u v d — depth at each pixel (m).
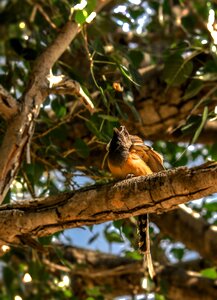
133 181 7.00
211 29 9.95
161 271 12.48
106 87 9.62
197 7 12.85
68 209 7.30
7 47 10.71
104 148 10.96
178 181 6.69
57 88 8.63
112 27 11.27
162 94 11.23
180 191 6.71
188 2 12.20
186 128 9.41
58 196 7.41
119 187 7.05
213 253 12.33
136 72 9.47
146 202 6.96
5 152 8.16
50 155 10.14
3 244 7.86
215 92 9.91
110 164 8.91
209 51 9.94
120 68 8.98
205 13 12.13
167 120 11.34
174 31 12.95
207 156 12.62
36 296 11.89
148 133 11.52
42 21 10.59
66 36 8.96
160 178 6.82
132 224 11.60
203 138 12.38
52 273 12.02
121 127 9.01
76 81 9.34
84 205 7.24
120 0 10.95
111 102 9.44
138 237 8.77
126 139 8.91
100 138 9.31
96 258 12.98
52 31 10.45
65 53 11.50
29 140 8.29
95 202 7.18
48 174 10.06
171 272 12.50
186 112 11.17
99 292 11.95
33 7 10.98
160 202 6.89
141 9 12.82
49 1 10.59
